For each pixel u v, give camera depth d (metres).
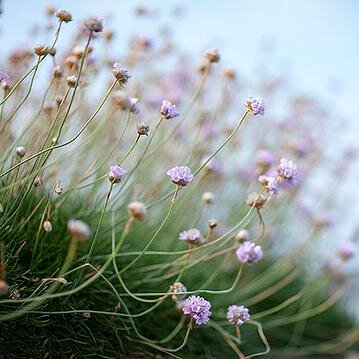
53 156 0.82
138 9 0.94
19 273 0.67
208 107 1.01
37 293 0.65
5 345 0.66
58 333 0.69
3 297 0.63
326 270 1.06
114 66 0.68
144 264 0.83
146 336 0.78
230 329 0.88
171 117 0.71
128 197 0.85
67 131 0.80
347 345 1.01
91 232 0.77
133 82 0.94
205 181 0.99
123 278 0.76
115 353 0.73
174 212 0.89
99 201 0.79
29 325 0.67
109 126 0.88
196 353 0.82
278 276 1.04
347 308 1.19
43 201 0.72
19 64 0.83
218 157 1.01
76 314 0.69
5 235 0.67
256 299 0.94
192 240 0.70
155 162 0.96
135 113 0.73
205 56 0.81
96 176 0.84
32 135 0.78
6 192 0.69
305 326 1.07
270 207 1.02
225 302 0.91
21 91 0.81
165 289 0.81
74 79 0.66
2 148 0.75
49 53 0.68
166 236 0.92
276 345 1.03
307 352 1.01
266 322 1.01
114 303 0.74
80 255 0.73
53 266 0.70
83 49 0.74
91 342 0.71
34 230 0.71
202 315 0.66
